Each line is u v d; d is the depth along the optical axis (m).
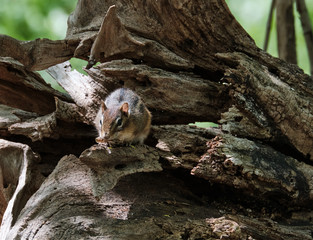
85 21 9.05
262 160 7.61
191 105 8.41
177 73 8.64
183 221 7.01
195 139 7.95
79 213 6.95
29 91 9.84
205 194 8.39
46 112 10.16
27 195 8.24
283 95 8.06
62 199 7.26
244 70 7.96
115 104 8.25
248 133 8.01
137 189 7.99
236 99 7.82
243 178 7.50
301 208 8.13
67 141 9.54
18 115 9.83
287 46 13.15
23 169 8.62
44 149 9.43
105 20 7.72
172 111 8.41
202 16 8.16
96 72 9.27
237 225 6.78
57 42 8.80
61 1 17.05
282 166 7.75
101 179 6.97
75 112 8.86
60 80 9.85
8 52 8.62
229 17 8.27
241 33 8.51
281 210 8.11
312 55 13.21
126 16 8.59
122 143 7.83
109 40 8.13
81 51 8.72
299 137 8.20
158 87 8.23
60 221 6.68
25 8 16.75
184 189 8.33
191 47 8.61
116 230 6.54
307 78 8.79
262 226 7.21
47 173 8.84
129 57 8.56
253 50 8.60
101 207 7.19
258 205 8.13
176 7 7.98
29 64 8.80
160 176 8.59
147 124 8.34
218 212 7.73
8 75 9.37
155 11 8.35
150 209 7.34
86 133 9.25
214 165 7.46
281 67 8.70
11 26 16.44
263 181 7.52
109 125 7.54
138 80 8.40
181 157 7.89
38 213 7.07
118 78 8.51
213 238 6.70
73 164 8.35
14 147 8.81
